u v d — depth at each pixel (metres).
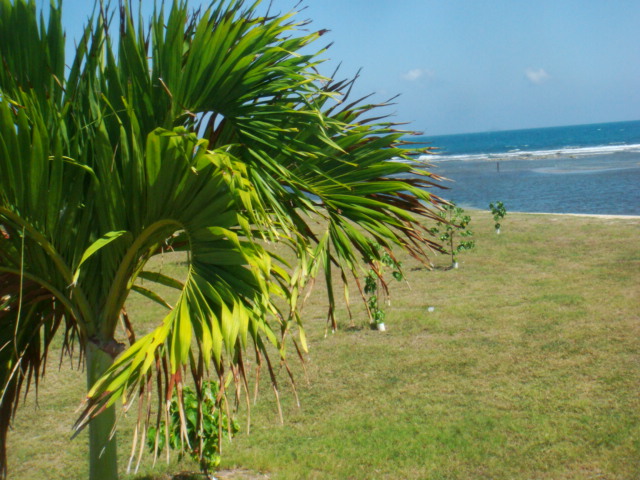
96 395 2.26
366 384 8.80
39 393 9.00
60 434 7.55
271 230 2.59
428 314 12.28
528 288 14.08
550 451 6.45
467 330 11.10
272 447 6.92
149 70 2.94
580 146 119.12
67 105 2.66
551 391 8.09
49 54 2.89
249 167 2.88
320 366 9.65
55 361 10.47
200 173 2.64
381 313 11.44
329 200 3.24
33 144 2.57
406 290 14.68
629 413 7.24
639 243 18.62
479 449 6.58
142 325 12.21
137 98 2.91
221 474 6.29
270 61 2.96
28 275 3.11
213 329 2.42
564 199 37.41
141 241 2.92
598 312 11.66
